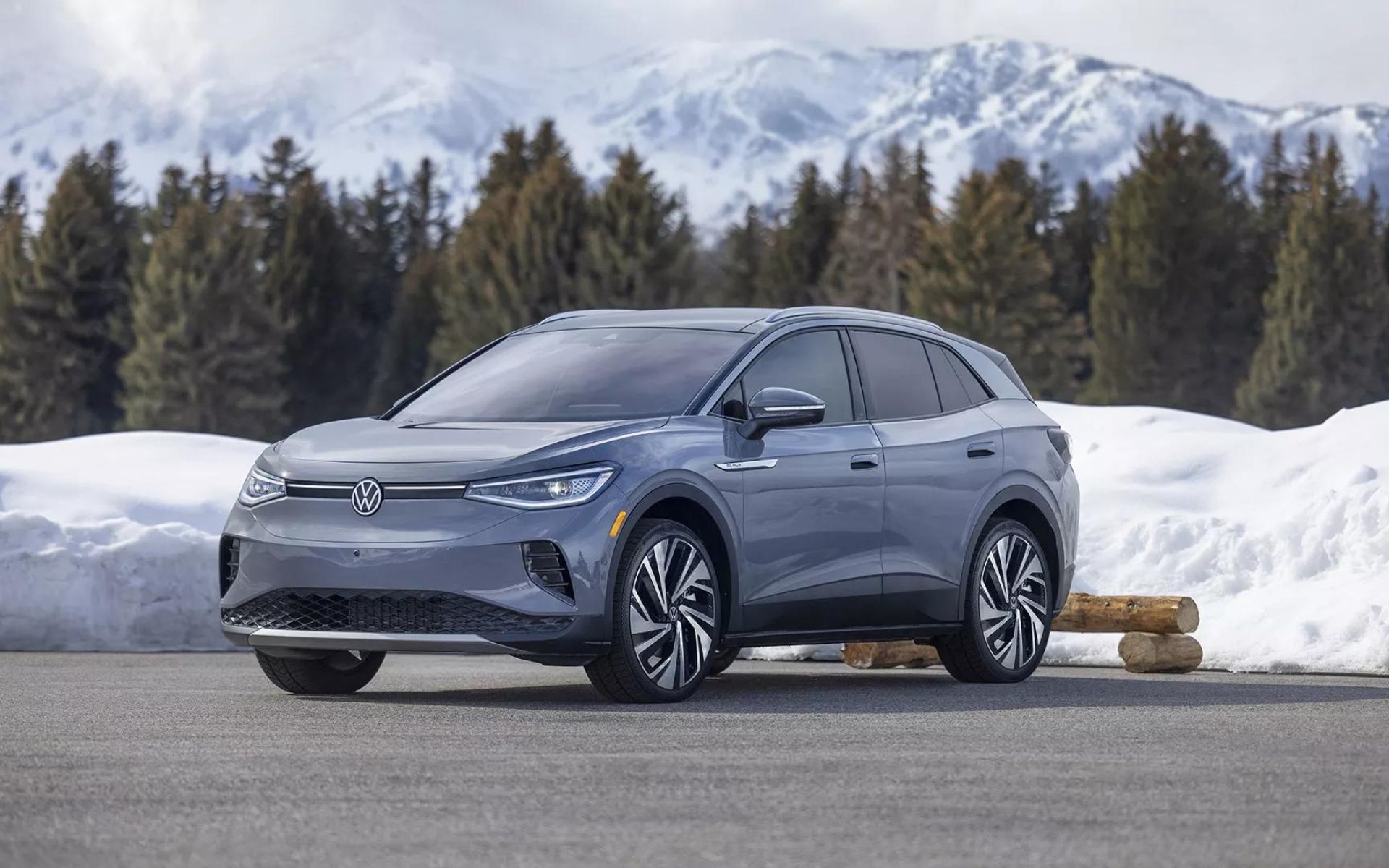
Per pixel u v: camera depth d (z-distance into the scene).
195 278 106.75
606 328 13.77
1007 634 14.39
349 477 11.84
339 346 129.50
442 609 11.54
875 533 13.31
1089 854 6.39
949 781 8.17
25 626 19.12
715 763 8.78
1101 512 20.30
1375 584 16.89
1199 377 112.81
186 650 19.62
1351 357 105.06
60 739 9.80
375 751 9.24
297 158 168.62
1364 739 10.02
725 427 12.55
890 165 120.19
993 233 103.62
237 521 12.28
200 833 6.79
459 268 112.12
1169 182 113.19
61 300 113.88
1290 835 6.80
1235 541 18.88
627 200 96.62
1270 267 121.94
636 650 11.83
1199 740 9.88
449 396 13.33
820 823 7.03
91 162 126.69
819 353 13.58
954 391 14.49
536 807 7.43
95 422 115.81
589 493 11.63
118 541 19.77
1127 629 15.71
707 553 12.26
